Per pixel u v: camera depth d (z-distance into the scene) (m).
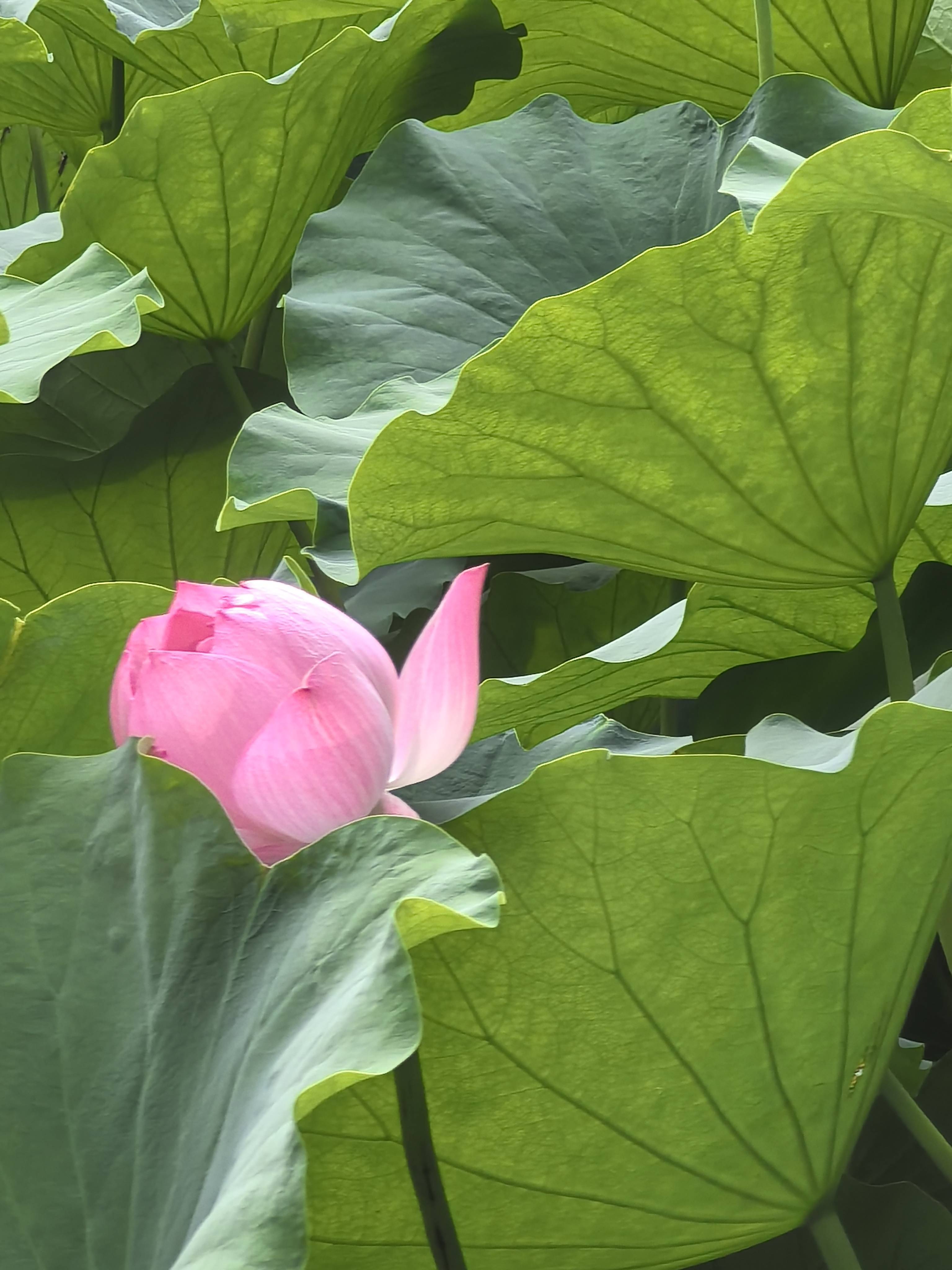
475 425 1.03
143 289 1.25
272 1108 0.83
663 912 0.92
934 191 0.95
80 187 1.41
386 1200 0.96
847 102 1.41
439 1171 0.93
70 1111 0.88
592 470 1.06
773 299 1.01
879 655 1.28
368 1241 0.98
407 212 1.42
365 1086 0.92
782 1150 0.97
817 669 1.29
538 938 0.91
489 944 0.91
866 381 1.04
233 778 0.94
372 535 1.08
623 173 1.45
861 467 1.07
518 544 1.12
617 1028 0.93
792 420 1.05
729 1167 0.97
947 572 1.27
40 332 1.24
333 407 1.32
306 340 1.35
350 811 0.95
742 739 1.18
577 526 1.10
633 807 0.90
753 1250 1.09
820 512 1.09
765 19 1.45
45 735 1.07
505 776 1.23
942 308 1.02
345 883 0.89
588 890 0.91
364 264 1.40
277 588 0.98
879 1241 1.09
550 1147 0.95
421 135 1.45
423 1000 0.92
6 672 1.07
